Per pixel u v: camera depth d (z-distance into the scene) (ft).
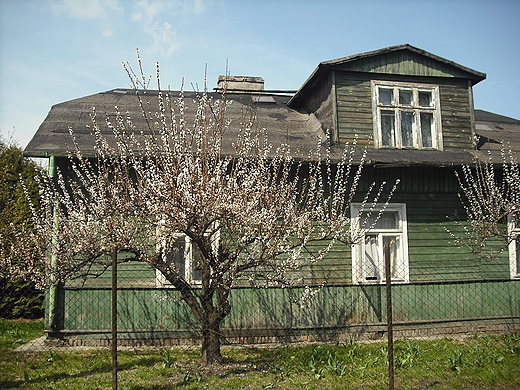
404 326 28.94
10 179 42.32
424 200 30.45
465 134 33.35
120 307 25.85
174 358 21.79
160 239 20.83
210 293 20.29
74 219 21.80
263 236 20.63
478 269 30.71
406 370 19.98
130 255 26.09
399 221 29.91
